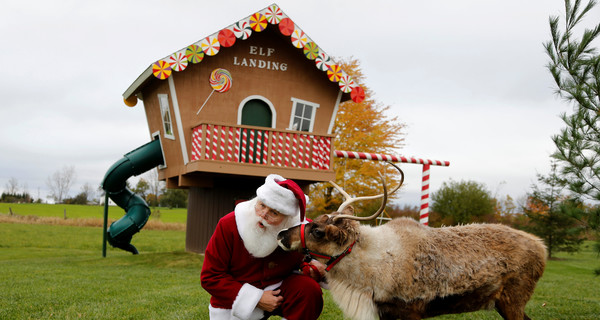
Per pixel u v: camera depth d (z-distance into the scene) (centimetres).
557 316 733
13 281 1052
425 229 510
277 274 447
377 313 484
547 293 1023
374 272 470
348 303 476
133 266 1434
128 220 1870
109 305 752
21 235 2833
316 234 451
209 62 1471
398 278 471
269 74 1518
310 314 435
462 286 489
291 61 1538
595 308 804
